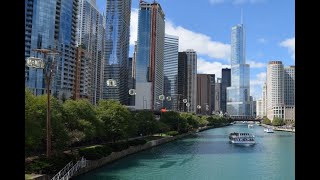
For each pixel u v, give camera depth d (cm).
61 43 12269
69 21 12875
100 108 9638
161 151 11400
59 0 11800
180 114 19650
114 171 7231
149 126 14075
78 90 14862
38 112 5875
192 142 15275
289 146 13888
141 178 6506
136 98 17938
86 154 6612
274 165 8488
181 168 7812
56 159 5250
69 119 7275
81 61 15212
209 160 9294
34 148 5722
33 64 4572
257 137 19788
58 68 12288
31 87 10594
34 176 4406
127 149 9644
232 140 14825
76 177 5888
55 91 12081
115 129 9331
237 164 8612
